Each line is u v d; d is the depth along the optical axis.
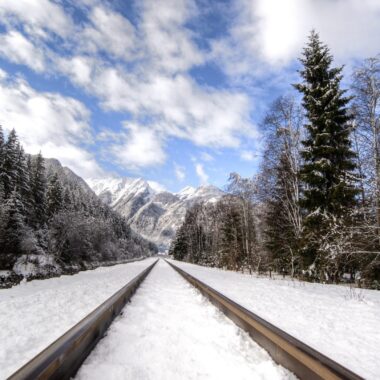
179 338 4.00
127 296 7.56
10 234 28.81
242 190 28.27
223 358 3.26
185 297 8.36
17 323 4.80
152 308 6.43
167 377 2.73
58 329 4.45
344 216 13.25
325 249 13.08
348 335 4.29
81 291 9.42
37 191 46.09
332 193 14.65
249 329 4.21
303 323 4.95
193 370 2.91
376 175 12.53
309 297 8.24
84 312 5.83
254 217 28.95
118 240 95.19
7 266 25.91
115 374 2.77
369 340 4.06
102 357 3.26
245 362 3.17
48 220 44.22
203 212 62.81
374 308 6.55
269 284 12.20
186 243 78.81
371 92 14.76
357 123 15.55
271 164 20.03
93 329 3.59
